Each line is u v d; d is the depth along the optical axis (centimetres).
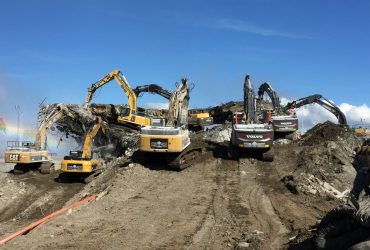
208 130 4300
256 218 1530
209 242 1166
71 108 3694
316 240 815
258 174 2522
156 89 4238
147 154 2727
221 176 2464
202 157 2938
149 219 1463
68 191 2703
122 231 1278
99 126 3134
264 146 2800
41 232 1235
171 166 2600
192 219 1485
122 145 3669
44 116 3562
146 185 2177
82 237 1193
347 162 2864
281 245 1100
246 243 1120
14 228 1775
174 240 1188
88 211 1554
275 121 3869
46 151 3434
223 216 1545
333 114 5059
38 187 2828
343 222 780
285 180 2303
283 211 1672
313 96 4975
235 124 2997
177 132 2564
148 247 1109
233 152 2902
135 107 3834
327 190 2184
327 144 3256
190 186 2184
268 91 4272
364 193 752
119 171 2633
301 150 3144
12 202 2544
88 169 2877
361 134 3891
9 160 3247
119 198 1833
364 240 727
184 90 3005
